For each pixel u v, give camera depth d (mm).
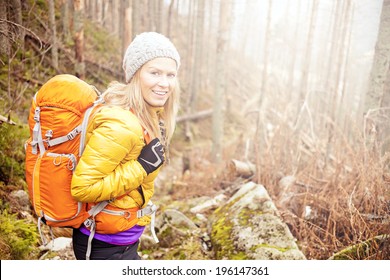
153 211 1687
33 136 1496
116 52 7828
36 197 1526
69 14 6160
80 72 5023
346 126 4281
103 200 1500
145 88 1553
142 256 3025
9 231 2447
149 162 1519
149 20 8328
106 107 1482
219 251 2871
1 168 3012
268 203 3137
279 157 4434
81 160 1406
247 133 9641
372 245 2615
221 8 7191
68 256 2627
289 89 7805
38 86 4410
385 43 3406
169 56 1551
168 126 1777
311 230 3027
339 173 3533
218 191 4617
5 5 3154
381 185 2961
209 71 13508
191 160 6531
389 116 3387
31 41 4637
